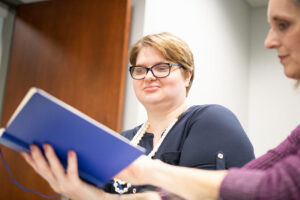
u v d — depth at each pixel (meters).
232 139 0.91
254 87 3.23
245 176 0.49
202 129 0.93
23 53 2.12
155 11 1.87
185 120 1.00
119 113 1.68
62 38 1.97
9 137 0.60
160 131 1.08
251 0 3.24
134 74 1.12
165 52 1.05
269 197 0.45
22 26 2.17
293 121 2.97
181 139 0.97
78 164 0.62
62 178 0.62
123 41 1.74
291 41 0.49
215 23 2.56
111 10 1.82
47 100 0.52
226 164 0.88
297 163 0.46
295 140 0.71
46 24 2.06
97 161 0.60
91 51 1.84
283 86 3.07
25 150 0.63
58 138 0.58
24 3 2.20
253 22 3.36
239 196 0.47
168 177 0.57
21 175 1.91
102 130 0.54
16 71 2.11
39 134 0.58
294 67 0.50
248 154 0.92
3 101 2.11
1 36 2.22
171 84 1.04
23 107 0.53
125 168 0.59
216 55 2.53
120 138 0.55
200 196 0.53
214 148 0.89
